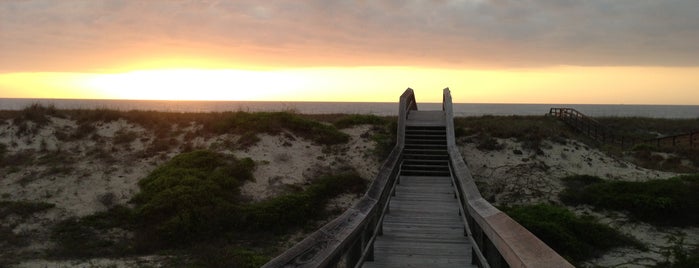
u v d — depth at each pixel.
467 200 6.92
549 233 13.01
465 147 20.53
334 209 16.00
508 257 3.42
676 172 20.22
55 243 13.09
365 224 5.73
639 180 18.27
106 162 17.58
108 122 20.69
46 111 20.75
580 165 19.28
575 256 12.75
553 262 2.78
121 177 16.75
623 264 12.62
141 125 20.64
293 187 16.81
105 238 13.47
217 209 14.45
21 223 13.83
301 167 18.27
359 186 17.44
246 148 19.05
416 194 12.63
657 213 15.25
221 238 13.72
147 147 18.95
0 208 14.36
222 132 20.28
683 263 12.45
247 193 16.27
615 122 36.53
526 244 3.27
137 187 16.22
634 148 24.66
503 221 4.32
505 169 18.62
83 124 20.08
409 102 23.00
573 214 14.67
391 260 7.09
